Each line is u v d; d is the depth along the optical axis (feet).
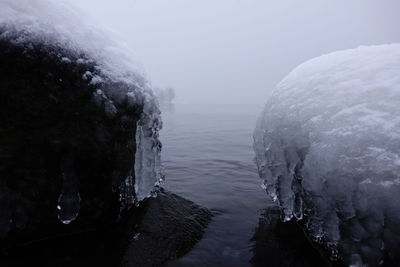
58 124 6.97
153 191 11.05
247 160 19.15
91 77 7.48
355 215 5.48
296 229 8.65
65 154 7.15
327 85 7.30
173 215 9.50
